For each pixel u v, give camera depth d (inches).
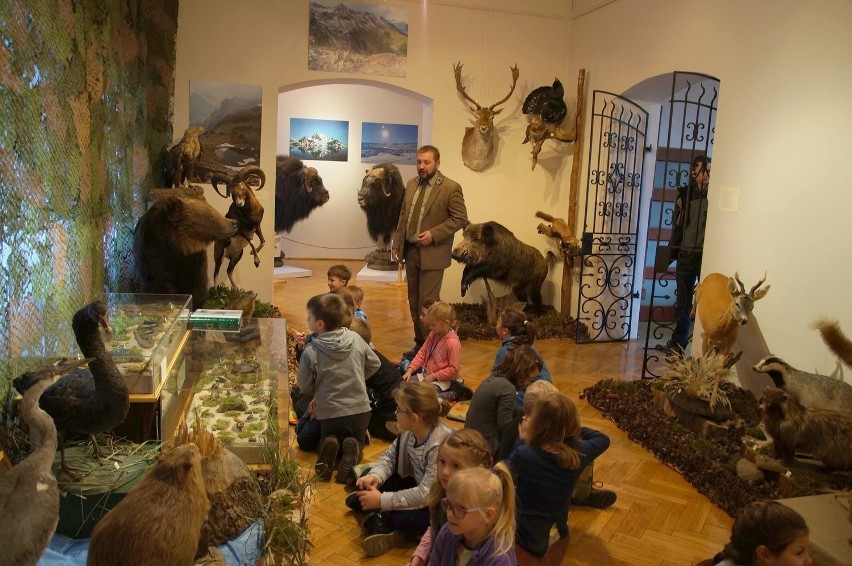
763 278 182.4
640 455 169.8
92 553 77.6
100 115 171.2
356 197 487.8
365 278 414.0
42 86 129.5
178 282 181.6
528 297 305.7
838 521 120.1
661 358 261.1
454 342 188.2
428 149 225.8
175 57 271.0
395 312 321.7
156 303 162.4
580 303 282.0
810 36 178.2
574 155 298.4
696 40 227.0
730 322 179.2
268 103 285.3
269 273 294.7
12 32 114.9
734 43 207.9
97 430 104.7
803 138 179.8
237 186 217.3
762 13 195.9
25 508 80.4
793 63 183.9
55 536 103.7
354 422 150.8
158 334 134.7
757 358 193.9
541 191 317.7
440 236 223.9
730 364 178.4
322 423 151.5
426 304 229.6
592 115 269.9
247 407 135.9
